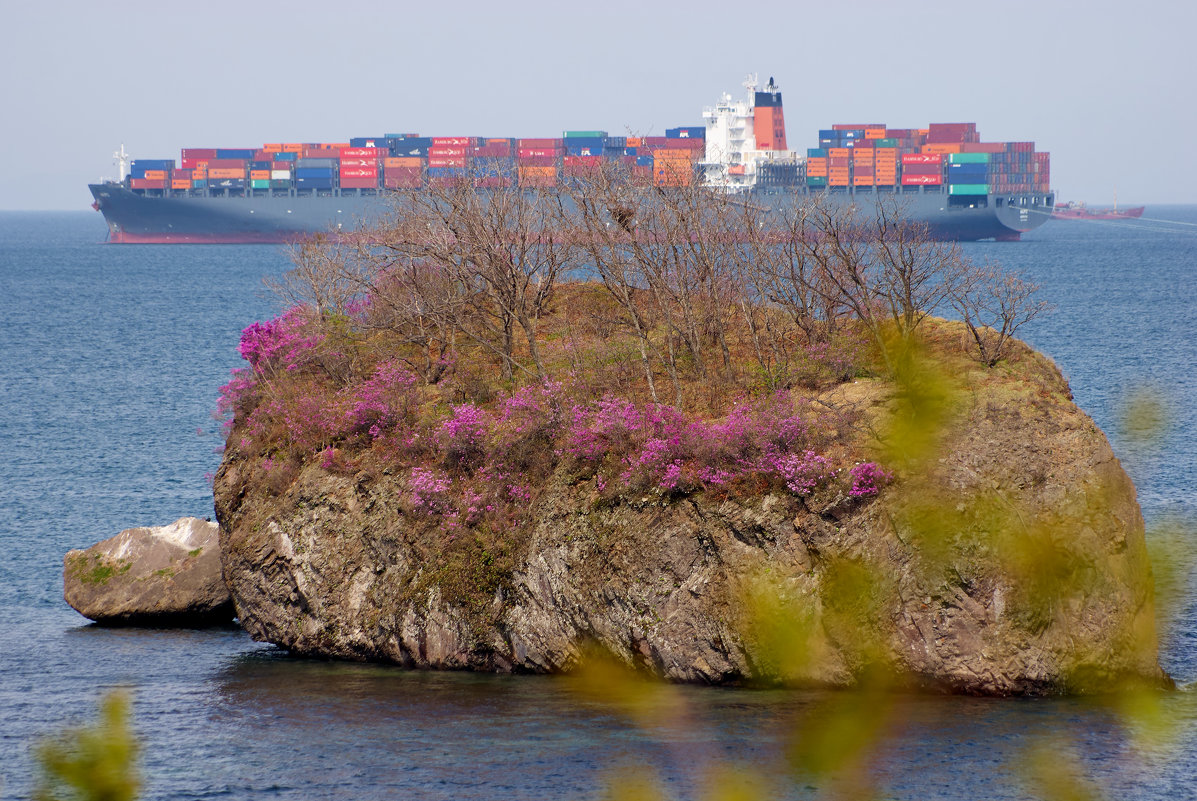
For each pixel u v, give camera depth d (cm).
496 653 10756
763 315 13488
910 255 13950
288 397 13038
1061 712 8931
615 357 12738
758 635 9312
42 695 10475
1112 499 9606
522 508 10938
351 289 16238
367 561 11531
